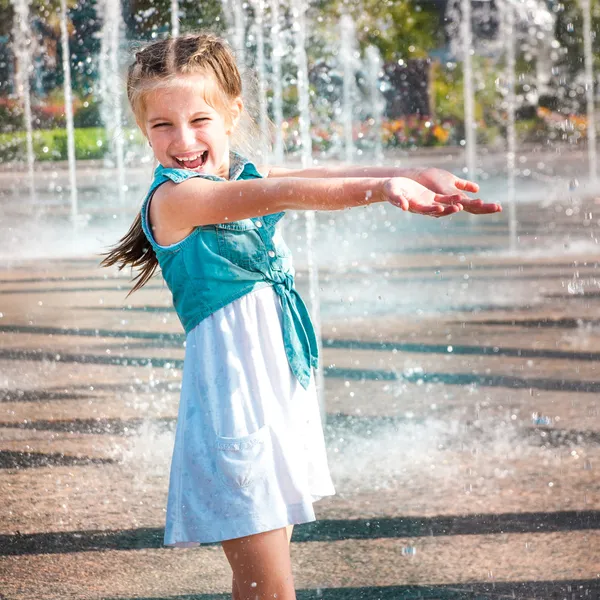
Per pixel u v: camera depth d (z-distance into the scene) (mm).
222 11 13945
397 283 7914
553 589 2773
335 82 21016
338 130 20859
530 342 5863
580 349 5652
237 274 2352
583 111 22234
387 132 23469
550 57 23188
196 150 2422
